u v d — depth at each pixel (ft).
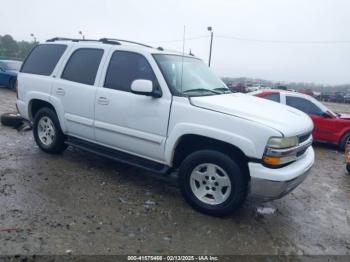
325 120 30.45
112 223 12.23
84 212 12.86
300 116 14.44
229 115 12.57
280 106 15.29
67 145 19.31
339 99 160.66
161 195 15.11
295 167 12.78
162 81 14.15
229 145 12.74
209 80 16.62
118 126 15.34
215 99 13.96
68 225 11.78
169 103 13.78
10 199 13.33
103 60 16.28
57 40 19.53
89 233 11.42
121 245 10.91
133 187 15.75
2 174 15.88
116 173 17.34
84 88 16.51
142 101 14.42
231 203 12.80
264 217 14.02
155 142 14.20
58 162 18.24
